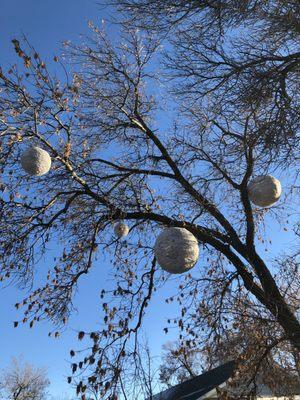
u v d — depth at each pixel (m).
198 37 7.21
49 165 5.70
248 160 8.92
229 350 8.61
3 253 10.09
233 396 8.52
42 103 9.18
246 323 8.22
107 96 10.41
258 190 6.12
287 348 8.27
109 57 10.30
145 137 10.80
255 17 6.39
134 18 7.52
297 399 9.26
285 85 6.46
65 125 9.66
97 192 10.27
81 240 10.81
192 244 4.18
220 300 9.07
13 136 9.04
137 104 10.62
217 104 7.10
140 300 10.41
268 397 9.11
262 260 9.55
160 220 10.41
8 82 8.84
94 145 10.48
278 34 6.41
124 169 10.52
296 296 8.25
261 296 8.93
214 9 6.66
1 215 9.95
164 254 4.14
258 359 8.12
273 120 6.32
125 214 10.16
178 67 7.60
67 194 10.34
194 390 13.39
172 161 10.51
